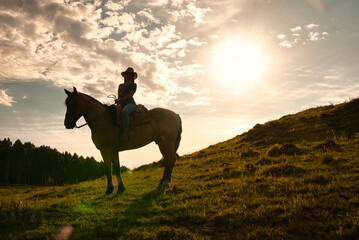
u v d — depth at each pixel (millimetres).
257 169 9539
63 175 93000
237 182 8219
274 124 17406
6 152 83125
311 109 20469
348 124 14328
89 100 8578
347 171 7605
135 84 8945
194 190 8070
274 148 11977
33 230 5316
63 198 8898
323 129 14688
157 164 16531
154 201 7227
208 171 11133
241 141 17422
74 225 5656
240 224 5258
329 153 10188
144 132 8883
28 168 88250
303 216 5184
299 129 15742
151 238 4934
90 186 11578
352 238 4324
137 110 8906
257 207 5918
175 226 5508
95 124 8477
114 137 8531
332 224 4738
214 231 5152
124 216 6082
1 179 80250
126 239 4914
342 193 5969
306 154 10938
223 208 6125
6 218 5773
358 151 9891
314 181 7113
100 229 5371
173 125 9469
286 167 8727
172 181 9984
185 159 16453
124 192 8539
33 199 10414
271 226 5047
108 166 8641
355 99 17000
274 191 6840
